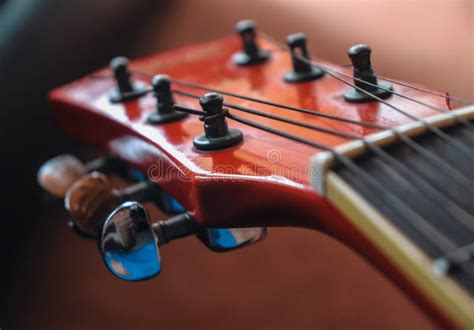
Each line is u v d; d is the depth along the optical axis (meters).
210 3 0.73
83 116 0.37
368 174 0.26
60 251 0.65
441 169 0.27
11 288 0.62
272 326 0.55
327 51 0.66
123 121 0.34
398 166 0.27
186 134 0.32
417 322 0.53
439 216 0.25
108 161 0.39
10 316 0.60
